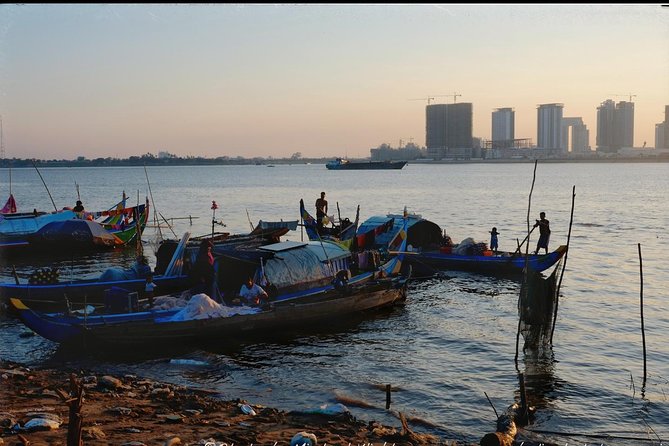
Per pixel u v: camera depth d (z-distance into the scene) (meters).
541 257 35.06
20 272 37.44
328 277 28.00
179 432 12.86
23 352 21.44
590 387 18.44
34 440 11.64
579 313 27.11
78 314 22.56
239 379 18.94
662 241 49.69
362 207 83.75
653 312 27.25
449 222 63.47
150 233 57.94
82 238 43.25
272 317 23.39
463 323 25.78
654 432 15.38
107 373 19.25
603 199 94.50
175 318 22.06
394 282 28.70
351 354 21.58
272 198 104.00
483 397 17.58
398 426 15.27
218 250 25.97
